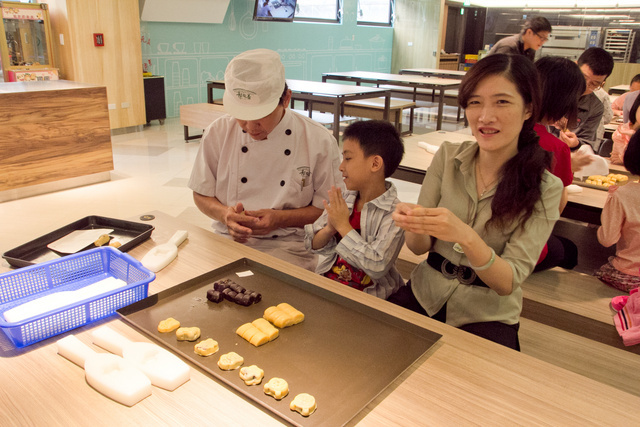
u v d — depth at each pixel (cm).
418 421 87
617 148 321
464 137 375
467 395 94
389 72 1217
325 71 1049
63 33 615
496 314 151
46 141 436
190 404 91
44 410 88
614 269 215
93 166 475
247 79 178
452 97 823
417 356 105
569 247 233
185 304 124
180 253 155
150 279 125
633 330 175
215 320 117
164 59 777
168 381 94
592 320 188
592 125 388
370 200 176
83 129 459
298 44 977
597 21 909
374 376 98
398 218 125
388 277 179
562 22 954
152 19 734
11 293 128
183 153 600
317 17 1016
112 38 652
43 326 108
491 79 130
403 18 1164
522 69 129
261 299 127
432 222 121
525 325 192
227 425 86
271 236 209
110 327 115
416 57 1169
